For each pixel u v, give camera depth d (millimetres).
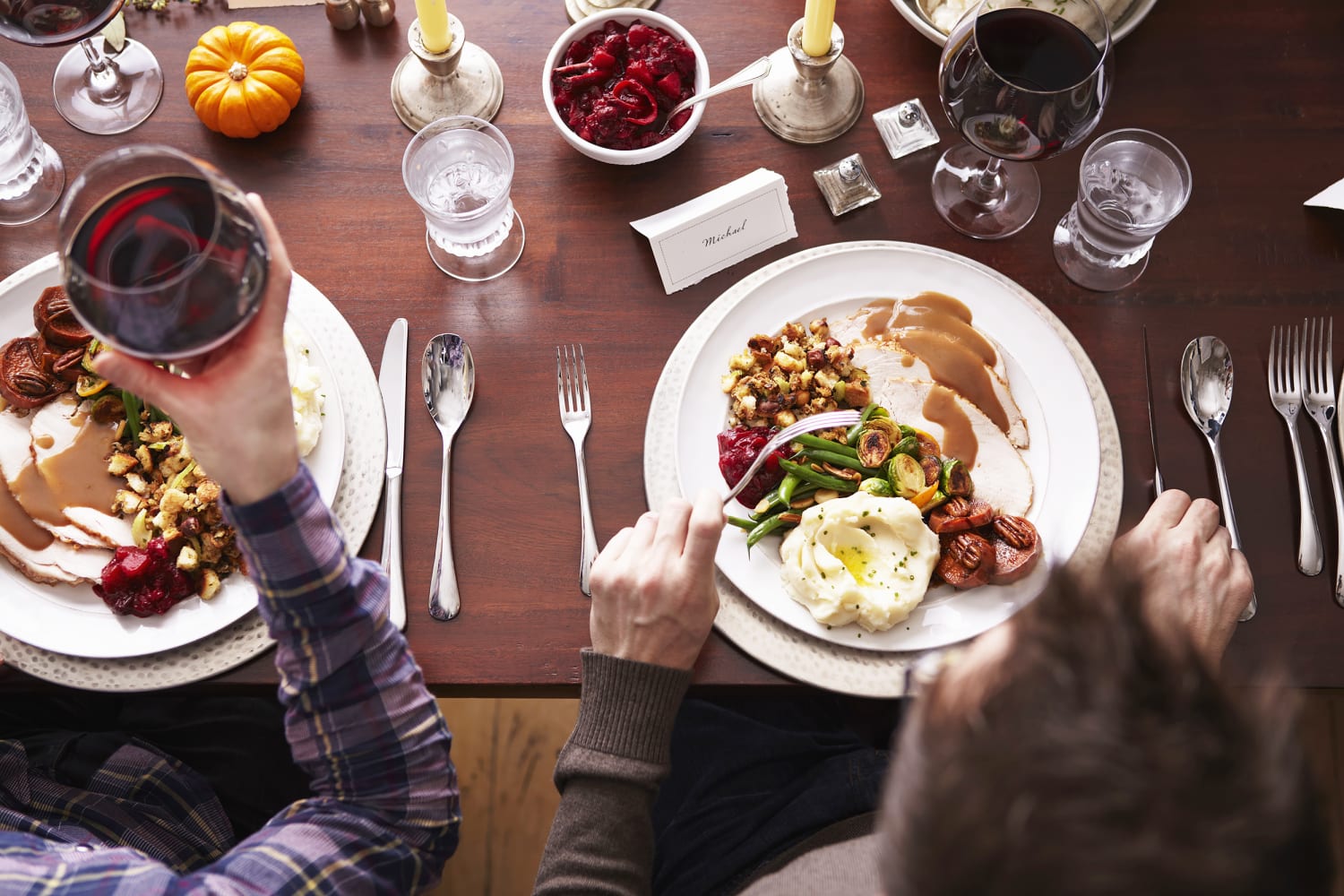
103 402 1168
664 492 1193
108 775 1217
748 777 1299
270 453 805
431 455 1229
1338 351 1278
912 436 1172
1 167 1263
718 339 1222
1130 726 495
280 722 1343
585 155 1354
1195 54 1399
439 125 1233
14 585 1110
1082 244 1321
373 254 1311
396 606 1157
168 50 1385
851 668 1120
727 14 1423
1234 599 1098
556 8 1425
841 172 1324
